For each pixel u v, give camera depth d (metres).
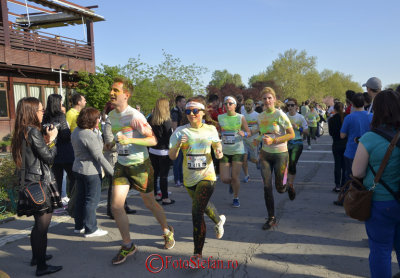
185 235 4.23
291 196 5.18
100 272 3.28
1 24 14.77
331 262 3.36
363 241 3.89
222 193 6.45
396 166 2.26
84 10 17.44
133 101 19.47
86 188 4.16
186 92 25.88
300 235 4.12
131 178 3.52
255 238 4.06
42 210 3.09
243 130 5.27
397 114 2.27
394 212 2.28
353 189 2.42
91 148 3.89
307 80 60.44
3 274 2.24
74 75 17.78
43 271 3.21
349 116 4.88
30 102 3.10
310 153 11.77
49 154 3.09
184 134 3.35
